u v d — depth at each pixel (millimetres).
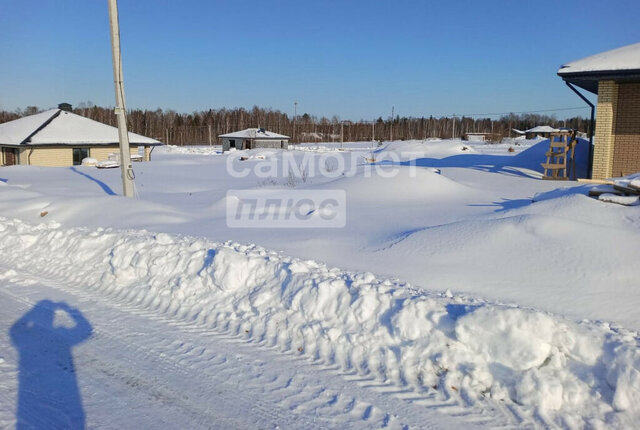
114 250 7691
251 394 4227
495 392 4098
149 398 4191
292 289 5742
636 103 14727
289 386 4348
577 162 18750
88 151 38688
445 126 118562
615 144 15133
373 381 4426
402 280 6543
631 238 7020
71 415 3945
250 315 5738
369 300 5129
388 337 4816
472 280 6457
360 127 111250
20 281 7637
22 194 15328
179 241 8117
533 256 6914
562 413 3814
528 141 71938
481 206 11273
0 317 6090
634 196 8938
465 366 4332
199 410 3998
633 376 3795
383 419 3832
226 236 9516
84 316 6094
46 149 36438
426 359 4496
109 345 5242
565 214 8789
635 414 3695
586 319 5309
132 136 41344
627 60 13969
